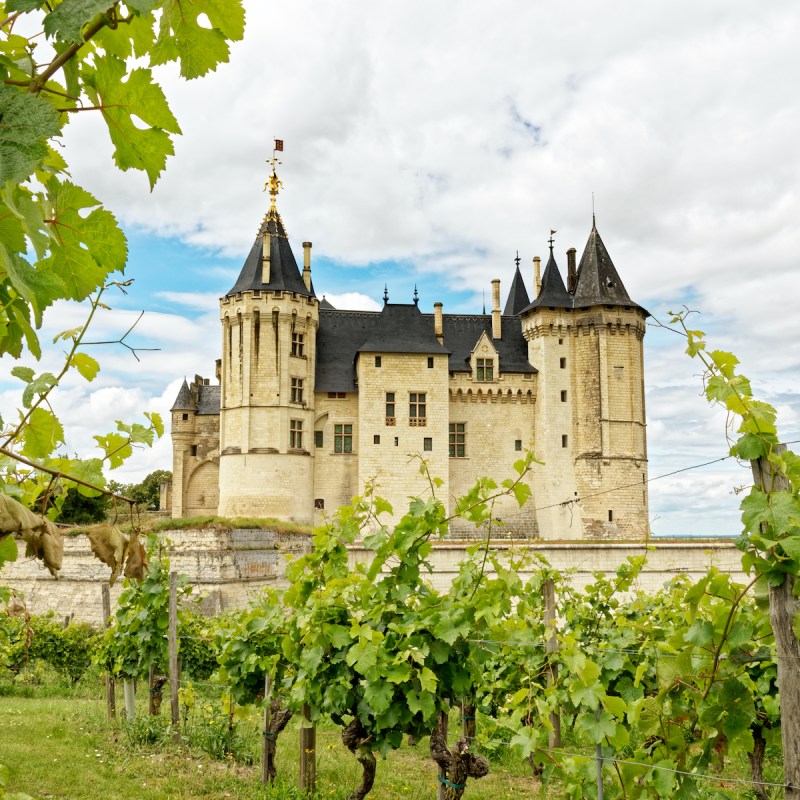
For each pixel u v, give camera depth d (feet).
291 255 213.46
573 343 217.56
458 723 60.64
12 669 89.92
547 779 30.01
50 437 9.75
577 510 207.51
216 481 249.75
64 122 6.19
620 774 25.62
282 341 200.85
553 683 38.50
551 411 212.64
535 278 240.32
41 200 6.20
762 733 33.83
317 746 54.44
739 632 23.22
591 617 55.21
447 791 33.04
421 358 208.33
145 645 54.75
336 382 210.79
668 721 25.25
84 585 138.10
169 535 138.10
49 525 7.27
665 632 40.91
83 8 5.12
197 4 6.47
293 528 155.53
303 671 33.68
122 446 11.09
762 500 20.61
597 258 222.07
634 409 213.05
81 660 90.17
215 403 254.68
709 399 21.04
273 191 218.18
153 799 37.99
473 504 31.30
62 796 37.63
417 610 32.30
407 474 202.39
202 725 51.34
